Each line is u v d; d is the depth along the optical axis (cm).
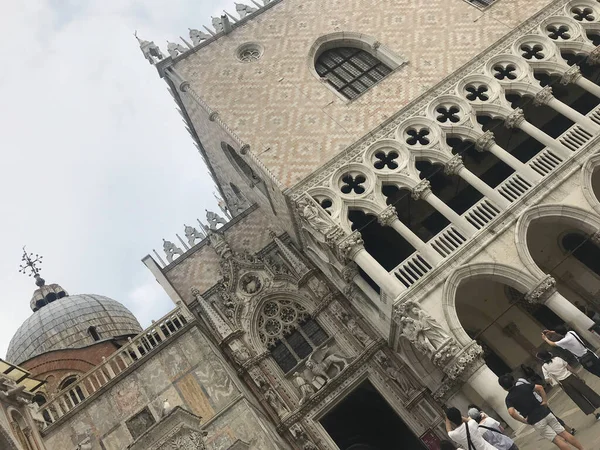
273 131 2822
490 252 2280
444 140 2622
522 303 2708
